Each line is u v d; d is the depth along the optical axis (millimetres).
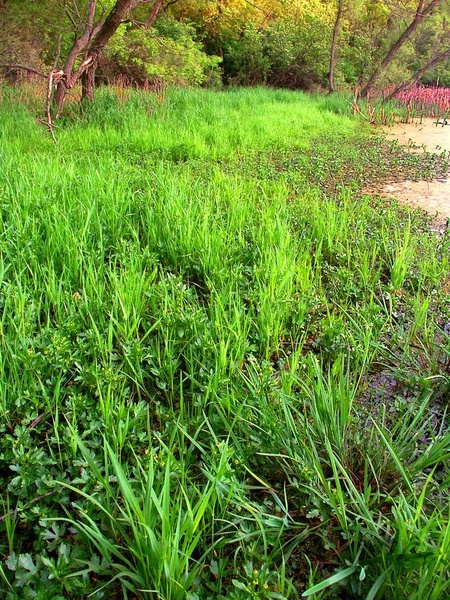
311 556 2225
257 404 2775
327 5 25953
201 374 2969
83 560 1985
